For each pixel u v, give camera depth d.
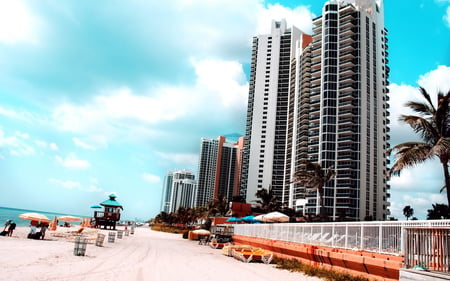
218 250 33.50
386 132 115.62
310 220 80.00
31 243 24.08
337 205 99.94
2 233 29.33
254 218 34.44
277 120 141.38
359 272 13.23
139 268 15.44
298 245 19.98
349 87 109.06
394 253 11.83
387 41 127.38
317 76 119.94
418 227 9.87
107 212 61.75
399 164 17.20
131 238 43.47
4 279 10.48
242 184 142.12
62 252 19.47
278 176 135.12
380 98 115.12
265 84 147.50
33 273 11.86
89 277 11.93
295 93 129.75
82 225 62.28
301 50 132.38
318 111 113.38
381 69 119.06
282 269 18.20
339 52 114.44
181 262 19.62
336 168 103.75
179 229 97.81
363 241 13.85
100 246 25.84
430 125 18.00
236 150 196.75
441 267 8.96
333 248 16.16
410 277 9.22
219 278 14.23
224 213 101.75
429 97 18.77
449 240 8.84
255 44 156.75
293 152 123.44
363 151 104.06
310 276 15.53
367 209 100.75
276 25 155.50
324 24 119.00
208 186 195.62
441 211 87.38
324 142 107.31
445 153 16.42
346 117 108.44
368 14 118.06
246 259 21.50
